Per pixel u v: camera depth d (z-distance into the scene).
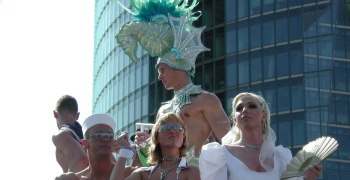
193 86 10.53
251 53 51.97
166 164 9.05
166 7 10.87
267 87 51.22
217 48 53.41
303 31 51.12
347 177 49.03
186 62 10.55
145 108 55.25
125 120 58.16
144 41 10.72
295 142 49.84
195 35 10.69
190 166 8.98
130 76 57.78
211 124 10.38
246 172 8.55
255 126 8.84
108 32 63.16
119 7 59.69
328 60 50.53
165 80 10.54
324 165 48.81
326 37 50.69
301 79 50.53
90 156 9.65
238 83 51.94
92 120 9.66
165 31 10.69
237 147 8.75
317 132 49.69
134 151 9.37
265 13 52.03
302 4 51.31
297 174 8.33
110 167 9.67
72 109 11.27
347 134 49.72
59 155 11.04
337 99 50.03
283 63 51.06
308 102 50.09
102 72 65.31
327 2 50.97
